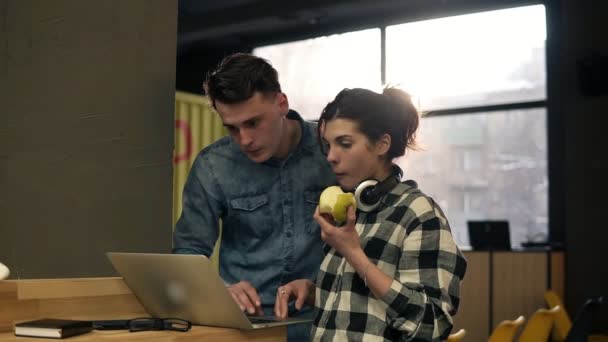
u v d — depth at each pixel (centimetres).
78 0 206
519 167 752
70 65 204
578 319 436
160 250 223
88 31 208
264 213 209
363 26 817
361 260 152
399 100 171
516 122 753
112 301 164
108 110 211
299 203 211
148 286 162
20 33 196
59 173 201
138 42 219
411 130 173
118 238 213
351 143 163
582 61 672
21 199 194
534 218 746
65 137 203
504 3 745
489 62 760
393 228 159
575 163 684
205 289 149
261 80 183
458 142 779
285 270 208
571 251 674
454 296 154
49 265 199
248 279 210
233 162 212
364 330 156
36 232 197
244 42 895
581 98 684
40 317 150
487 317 654
